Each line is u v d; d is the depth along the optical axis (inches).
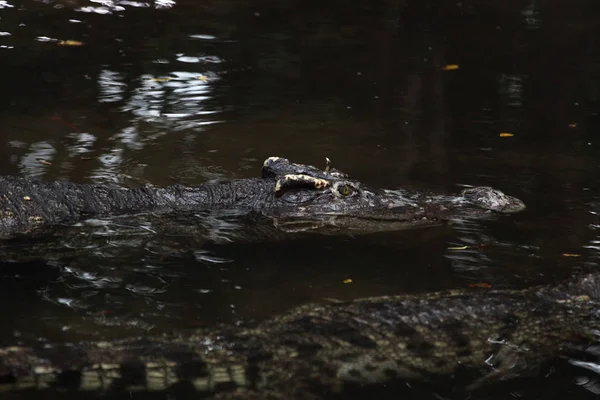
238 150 367.6
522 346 202.4
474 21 647.8
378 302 219.1
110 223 279.7
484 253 262.4
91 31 565.9
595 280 231.5
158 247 264.5
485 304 218.5
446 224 287.0
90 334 203.3
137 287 234.8
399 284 239.9
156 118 406.3
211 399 177.8
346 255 263.0
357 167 350.0
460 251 264.2
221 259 257.8
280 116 420.8
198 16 623.8
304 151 370.3
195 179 329.4
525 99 462.3
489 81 497.0
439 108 444.1
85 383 179.5
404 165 354.3
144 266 250.4
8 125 385.1
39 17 591.8
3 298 225.0
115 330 206.2
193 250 264.1
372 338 200.8
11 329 204.8
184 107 425.7
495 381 190.7
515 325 209.8
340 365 191.0
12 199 278.1
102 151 357.4
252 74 492.7
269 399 179.0
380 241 274.1
